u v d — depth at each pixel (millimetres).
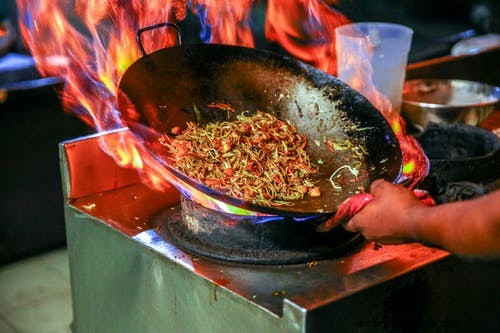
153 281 1655
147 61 1690
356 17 5363
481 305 1677
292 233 1562
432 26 6523
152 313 1695
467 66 2990
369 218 1355
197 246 1605
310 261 1577
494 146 2068
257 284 1479
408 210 1305
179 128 1688
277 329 1366
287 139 1756
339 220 1396
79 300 1977
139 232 1711
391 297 1452
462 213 1235
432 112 2369
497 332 1764
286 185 1603
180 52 1760
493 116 2600
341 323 1369
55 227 3230
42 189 3139
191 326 1588
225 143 1666
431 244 1303
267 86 1854
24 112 2971
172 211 1834
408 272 1459
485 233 1211
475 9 4980
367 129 1744
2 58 3213
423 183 1804
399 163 1601
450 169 1956
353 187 1617
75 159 1851
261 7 4074
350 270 1543
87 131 3121
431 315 1555
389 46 2160
